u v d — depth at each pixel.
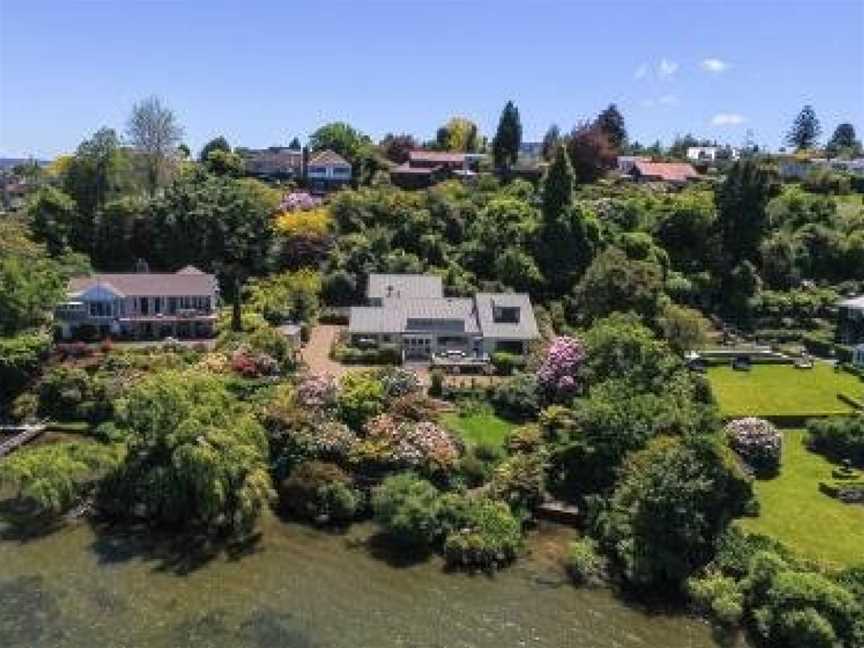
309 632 48.31
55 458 61.72
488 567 56.72
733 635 50.12
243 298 105.50
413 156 154.12
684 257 115.44
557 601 53.12
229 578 53.88
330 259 110.75
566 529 62.16
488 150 174.88
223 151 151.25
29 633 46.72
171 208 115.31
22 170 196.75
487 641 48.44
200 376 67.19
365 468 65.19
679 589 54.28
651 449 60.94
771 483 67.00
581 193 134.12
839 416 75.88
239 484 59.44
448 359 88.75
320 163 144.25
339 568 55.84
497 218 116.75
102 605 49.94
